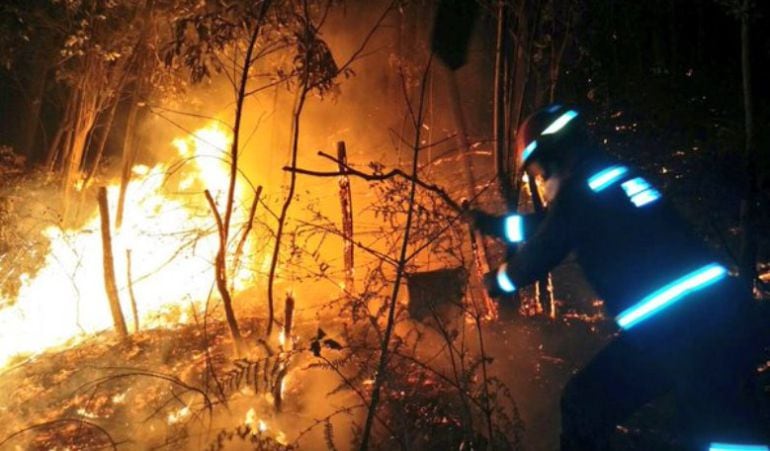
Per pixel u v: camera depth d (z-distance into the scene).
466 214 3.95
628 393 3.43
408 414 4.04
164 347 5.89
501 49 5.91
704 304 3.32
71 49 8.72
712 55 10.05
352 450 4.07
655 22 9.59
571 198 3.46
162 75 7.73
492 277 3.65
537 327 5.64
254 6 5.70
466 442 3.84
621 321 3.44
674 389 3.45
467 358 4.84
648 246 3.41
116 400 5.11
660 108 6.13
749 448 3.26
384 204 4.95
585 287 6.53
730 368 3.29
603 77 6.51
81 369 5.66
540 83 6.46
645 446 4.22
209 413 4.46
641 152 5.94
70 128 9.20
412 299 4.40
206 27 5.73
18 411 5.24
